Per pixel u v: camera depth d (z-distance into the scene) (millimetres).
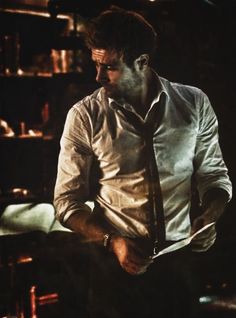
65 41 5312
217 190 2842
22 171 6102
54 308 4871
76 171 2760
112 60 2521
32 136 5934
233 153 5266
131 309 2971
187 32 5176
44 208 4367
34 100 6359
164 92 2713
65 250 4492
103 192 2830
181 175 2777
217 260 4605
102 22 2547
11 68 5941
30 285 4566
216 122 2908
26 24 6082
